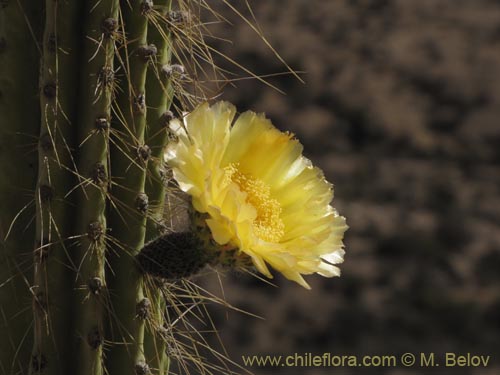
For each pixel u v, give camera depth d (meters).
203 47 1.06
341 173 4.90
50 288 0.99
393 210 4.54
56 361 1.00
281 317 3.62
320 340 3.56
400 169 4.95
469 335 3.62
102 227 0.99
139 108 1.00
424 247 4.14
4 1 1.01
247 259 0.97
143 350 1.02
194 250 0.98
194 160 0.95
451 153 5.11
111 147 1.00
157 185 1.01
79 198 0.99
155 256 0.98
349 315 3.69
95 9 0.99
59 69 0.99
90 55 0.99
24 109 1.02
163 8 1.02
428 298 3.78
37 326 0.99
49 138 0.99
